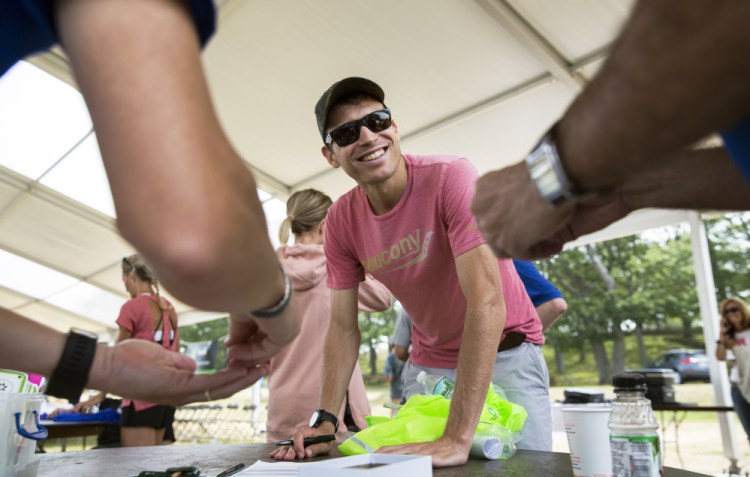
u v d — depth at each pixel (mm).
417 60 3855
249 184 453
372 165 1469
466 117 4246
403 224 1502
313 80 4238
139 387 645
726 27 305
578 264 14672
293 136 4898
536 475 876
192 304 491
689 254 13500
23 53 493
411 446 1016
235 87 4387
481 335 1119
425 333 1688
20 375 1067
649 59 340
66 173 5934
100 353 625
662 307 13695
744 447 6609
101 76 408
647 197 637
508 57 3688
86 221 6598
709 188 613
